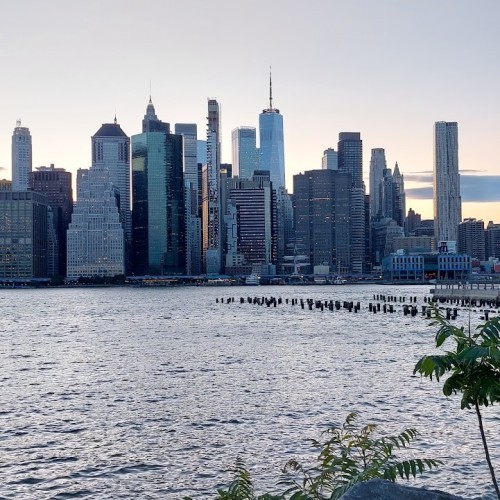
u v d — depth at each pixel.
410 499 9.11
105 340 96.50
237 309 184.62
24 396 50.44
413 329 107.88
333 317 142.50
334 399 47.31
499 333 9.25
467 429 37.81
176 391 51.69
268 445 35.69
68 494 28.88
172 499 28.00
